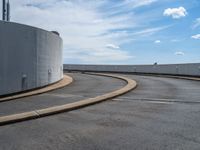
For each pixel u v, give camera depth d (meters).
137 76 28.03
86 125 7.17
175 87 16.23
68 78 23.27
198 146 5.42
